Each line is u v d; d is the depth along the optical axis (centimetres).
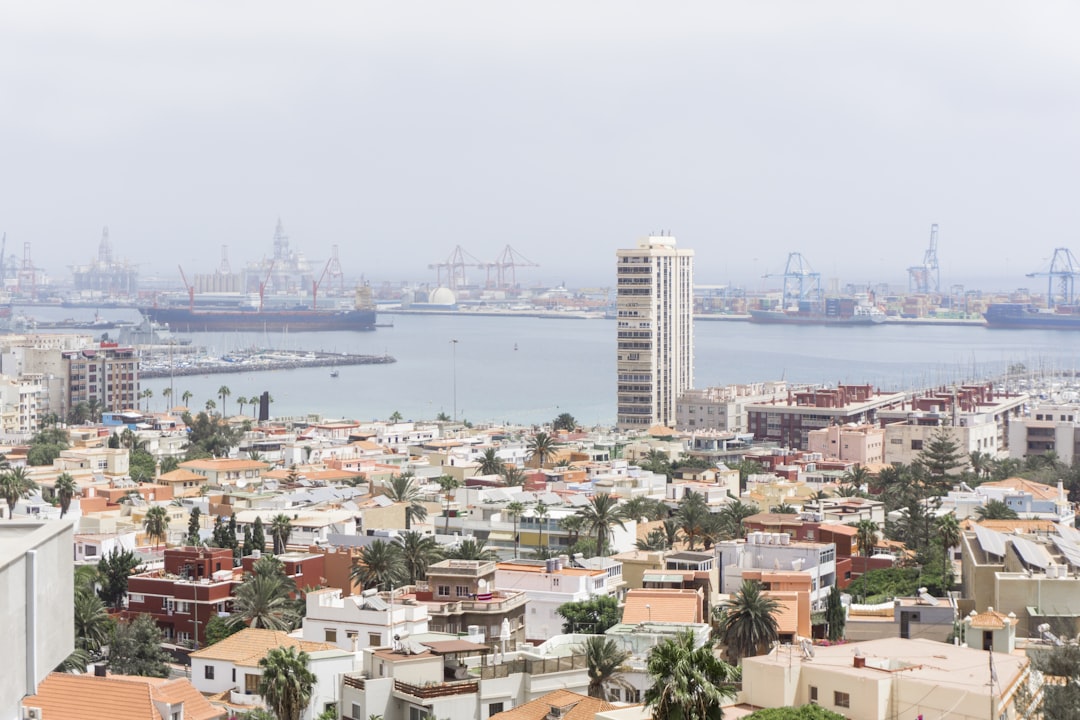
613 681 19450
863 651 16350
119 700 15438
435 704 18512
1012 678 15312
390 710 18925
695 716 12912
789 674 15212
